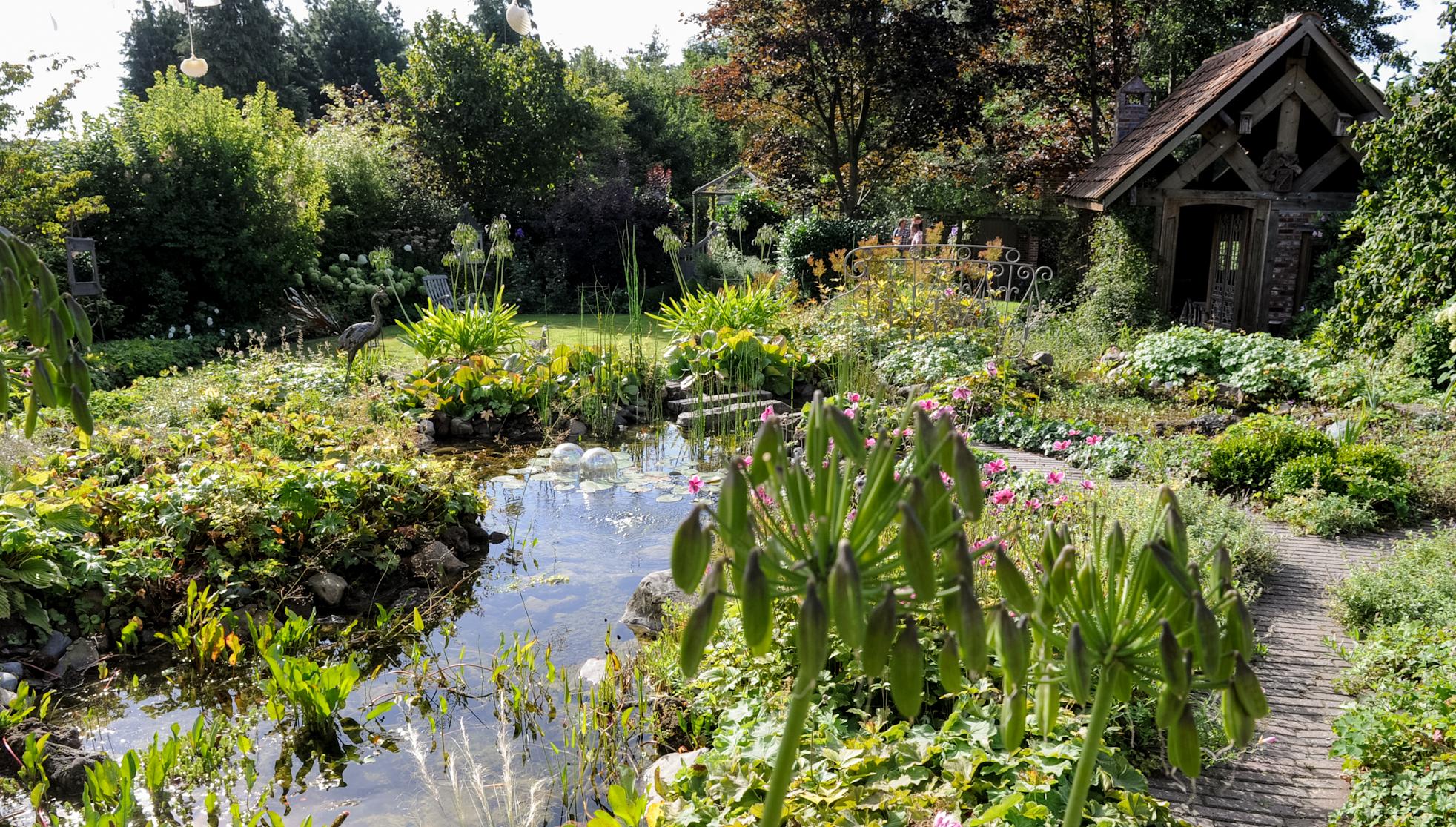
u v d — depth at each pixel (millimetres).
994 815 2703
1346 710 3578
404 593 5793
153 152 14766
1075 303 16703
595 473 8422
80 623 4953
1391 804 3066
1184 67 22328
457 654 5008
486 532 6930
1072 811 1406
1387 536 6289
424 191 21500
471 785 3777
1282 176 13867
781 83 23500
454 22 22312
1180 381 10398
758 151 25359
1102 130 25031
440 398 9875
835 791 2945
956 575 1133
